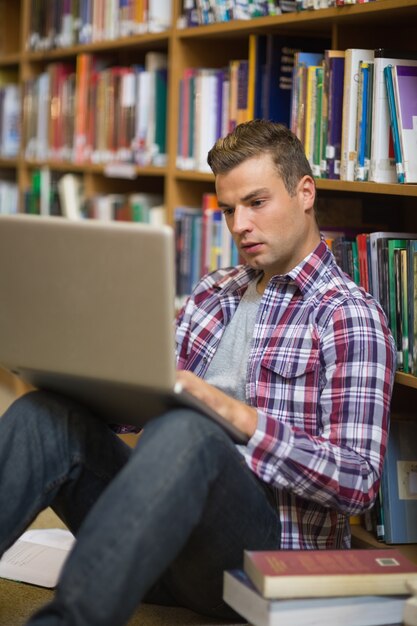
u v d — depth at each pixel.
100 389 1.83
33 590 2.26
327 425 2.00
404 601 1.82
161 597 2.21
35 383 1.97
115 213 3.89
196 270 3.31
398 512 2.47
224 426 1.84
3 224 1.79
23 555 2.43
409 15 2.43
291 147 2.13
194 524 1.74
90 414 1.98
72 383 1.86
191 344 2.33
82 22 4.02
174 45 3.37
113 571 1.60
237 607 1.84
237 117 3.05
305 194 2.17
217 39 3.42
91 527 1.64
